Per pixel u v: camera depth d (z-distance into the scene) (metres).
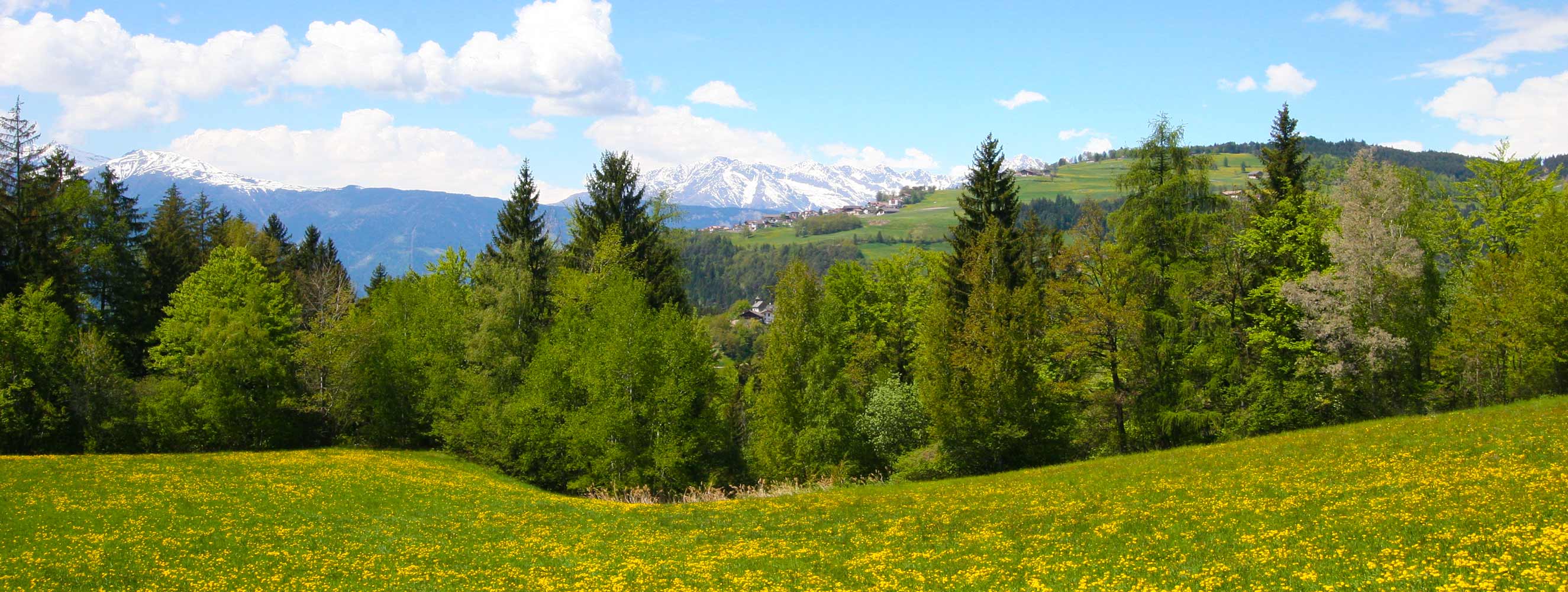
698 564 22.77
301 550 24.58
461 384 56.28
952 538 23.42
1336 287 41.34
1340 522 18.53
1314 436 31.69
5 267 60.78
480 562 23.67
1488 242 51.72
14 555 22.23
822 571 20.97
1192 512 22.11
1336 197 45.50
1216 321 47.03
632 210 62.81
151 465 38.94
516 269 60.16
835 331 51.88
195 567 22.08
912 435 50.91
